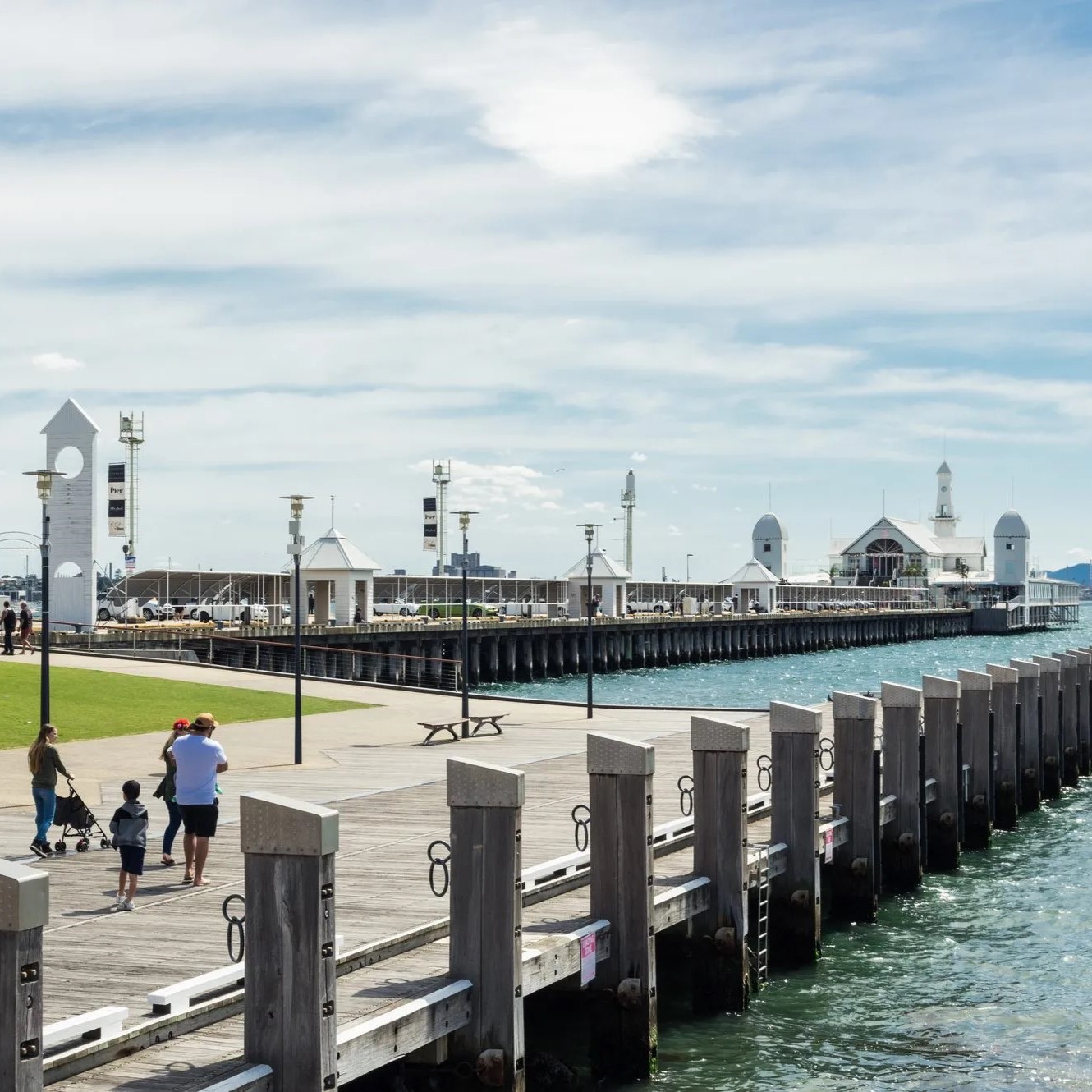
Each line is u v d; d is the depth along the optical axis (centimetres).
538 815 2369
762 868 2058
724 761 1900
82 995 1291
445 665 9575
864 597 19700
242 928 1238
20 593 9969
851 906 2469
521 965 1393
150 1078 1093
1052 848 3259
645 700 8388
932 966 2180
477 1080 1371
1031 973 2148
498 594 13462
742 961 1902
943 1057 1778
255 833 1109
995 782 3538
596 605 11594
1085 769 4616
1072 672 4316
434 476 12850
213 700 4409
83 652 5841
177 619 8350
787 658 13850
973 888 2777
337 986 1332
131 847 1645
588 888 1861
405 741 3591
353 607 8788
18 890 901
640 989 1636
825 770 3039
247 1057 1118
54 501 6506
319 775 2916
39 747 2002
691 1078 1677
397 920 1599
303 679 5284
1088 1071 1741
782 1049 1786
